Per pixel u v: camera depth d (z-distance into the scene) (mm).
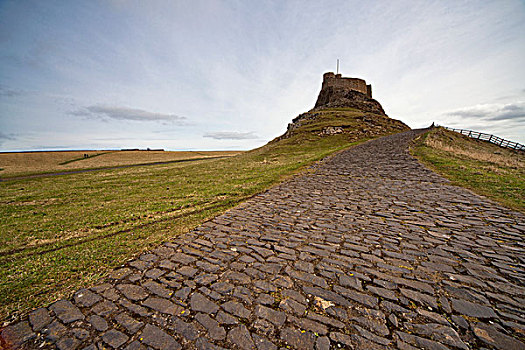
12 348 2613
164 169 31688
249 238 5434
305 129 61750
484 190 8266
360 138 50344
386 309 3029
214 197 10148
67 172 38656
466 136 39812
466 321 2777
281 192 9984
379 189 9328
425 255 4309
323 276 3793
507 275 3617
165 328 2848
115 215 8664
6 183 27172
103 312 3154
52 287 3826
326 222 6227
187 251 4906
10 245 6305
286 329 2777
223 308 3148
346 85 111625
